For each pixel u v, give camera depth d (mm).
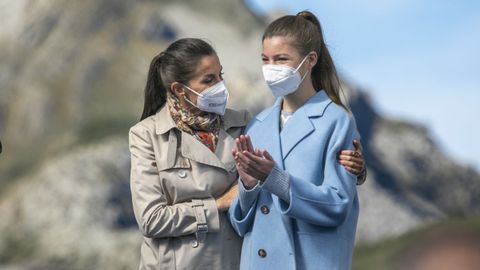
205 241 6312
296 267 5555
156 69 6605
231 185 6539
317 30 5875
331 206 5367
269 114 6059
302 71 5738
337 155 5664
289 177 5301
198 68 6281
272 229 5691
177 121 6492
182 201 6441
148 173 6445
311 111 5805
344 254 5566
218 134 6605
